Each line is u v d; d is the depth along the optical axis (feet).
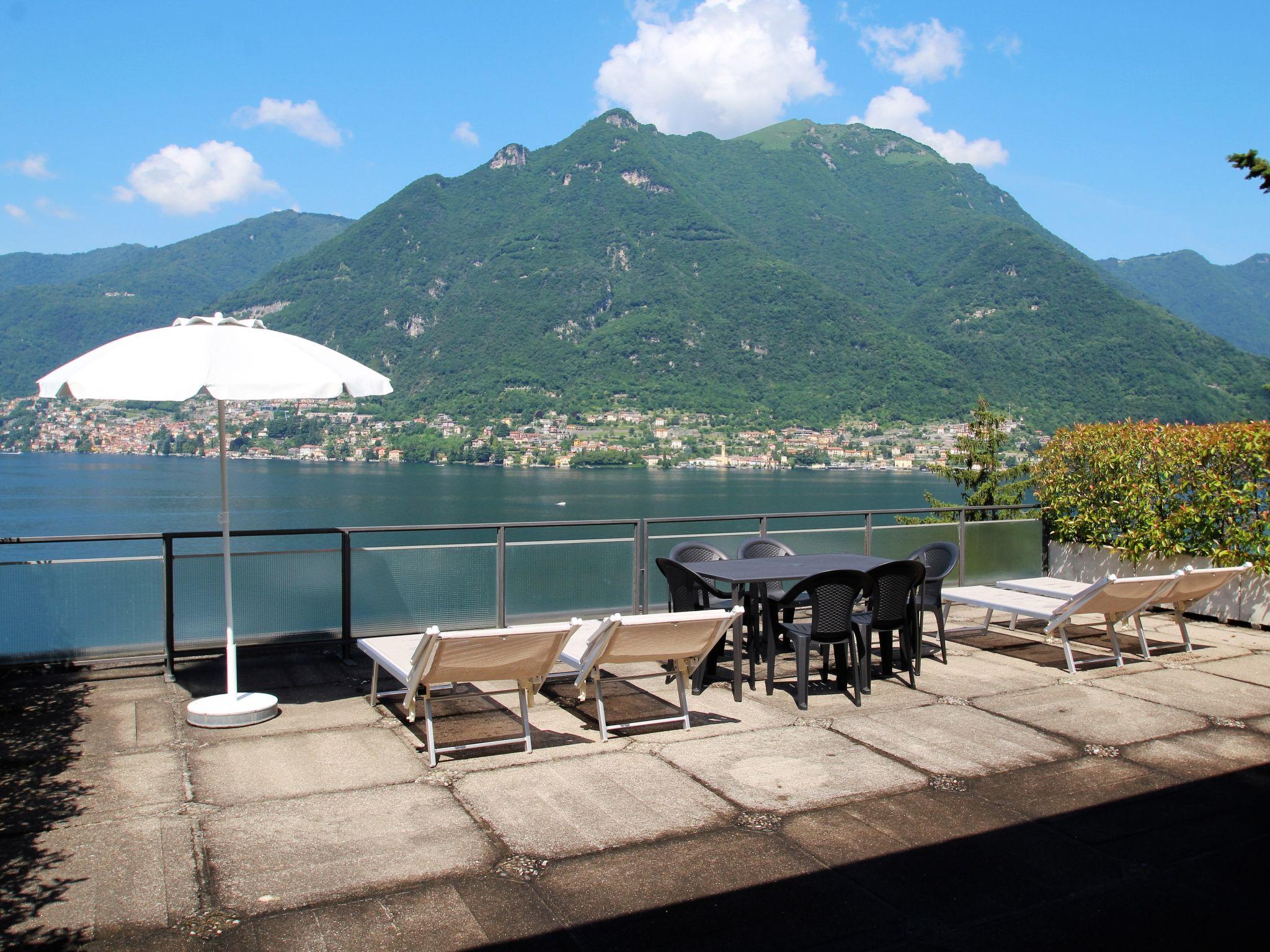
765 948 8.02
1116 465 25.85
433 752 12.50
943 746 13.66
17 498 161.68
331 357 14.08
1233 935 8.38
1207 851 10.16
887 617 16.69
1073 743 13.87
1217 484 23.34
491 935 8.13
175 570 17.24
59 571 16.80
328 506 147.43
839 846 10.13
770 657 16.35
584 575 21.56
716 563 17.88
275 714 14.58
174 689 16.16
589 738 13.84
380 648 15.01
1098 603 18.21
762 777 12.27
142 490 182.29
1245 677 17.95
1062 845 10.27
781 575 16.55
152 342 13.05
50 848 9.75
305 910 8.51
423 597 19.65
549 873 9.38
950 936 8.29
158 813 10.71
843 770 12.55
